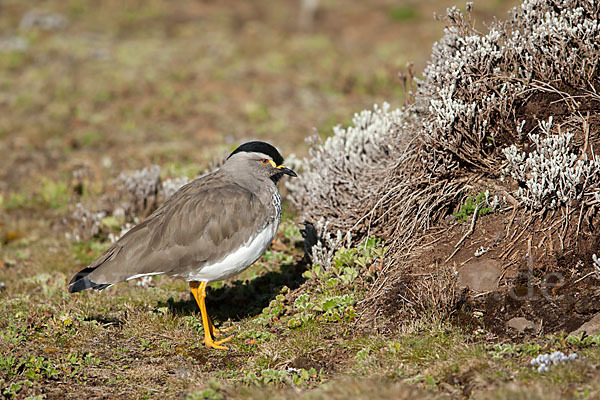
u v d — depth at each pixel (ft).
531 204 34.37
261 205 35.47
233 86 96.94
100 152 73.87
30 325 36.50
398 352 30.30
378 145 44.65
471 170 37.73
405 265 35.99
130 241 34.63
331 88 95.25
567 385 25.57
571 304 31.35
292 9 151.64
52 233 55.26
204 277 34.83
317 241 40.68
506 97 36.70
